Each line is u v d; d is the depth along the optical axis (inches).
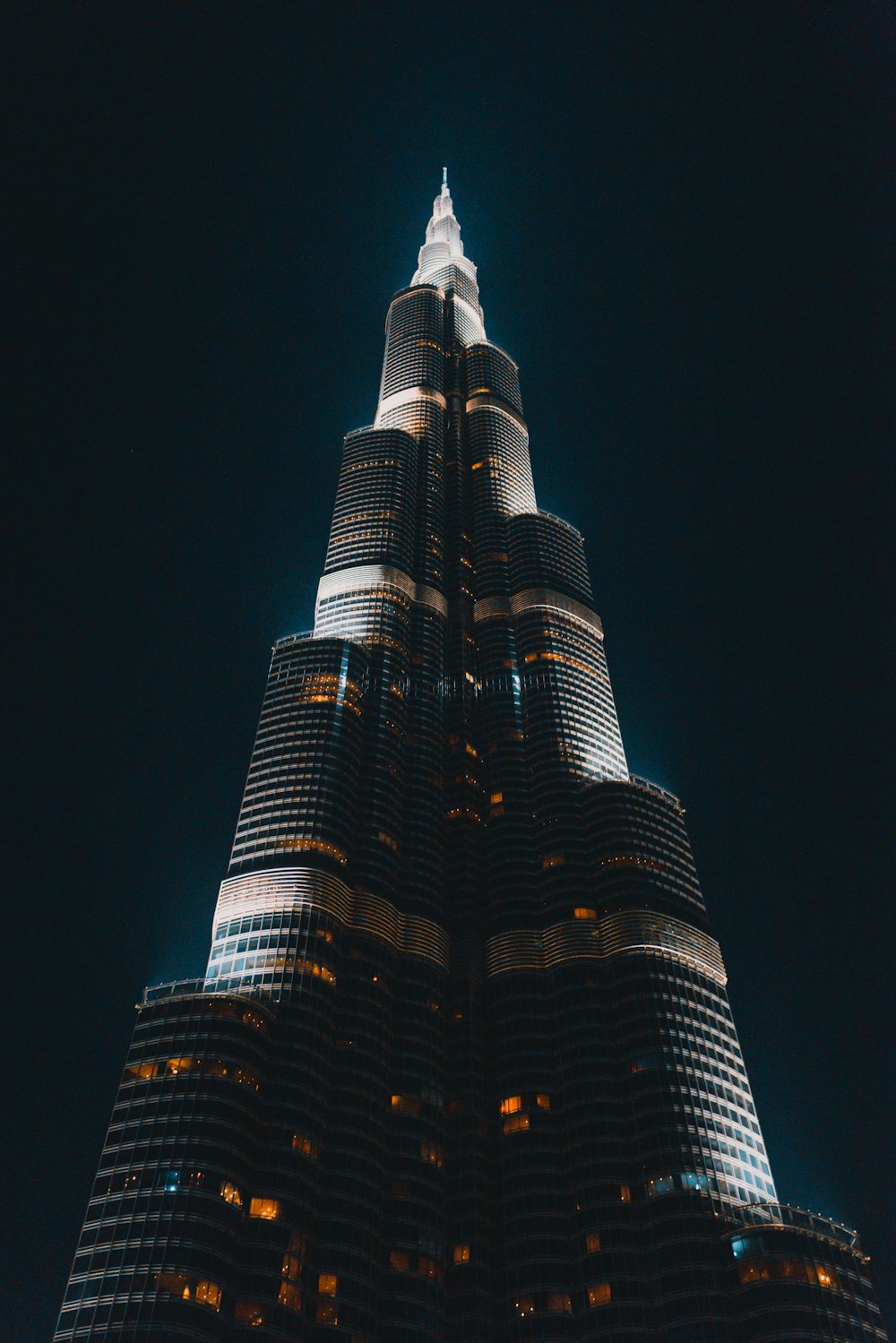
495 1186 6018.7
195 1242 4611.2
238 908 6530.5
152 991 5836.6
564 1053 6446.9
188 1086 5241.1
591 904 7298.2
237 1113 5221.5
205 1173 4879.4
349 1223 5290.4
